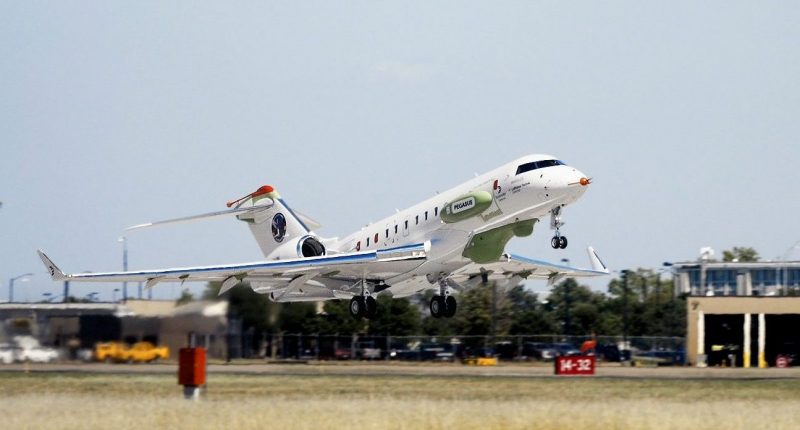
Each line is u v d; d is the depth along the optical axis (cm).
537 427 8062
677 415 8731
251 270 14638
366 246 15850
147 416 8619
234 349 14625
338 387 11906
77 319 13638
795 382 12975
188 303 13838
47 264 13912
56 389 11388
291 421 8244
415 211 15075
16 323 13638
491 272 16050
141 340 13625
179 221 16262
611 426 8119
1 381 12250
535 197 13225
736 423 8325
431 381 12962
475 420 8369
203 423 8231
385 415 8600
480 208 13750
